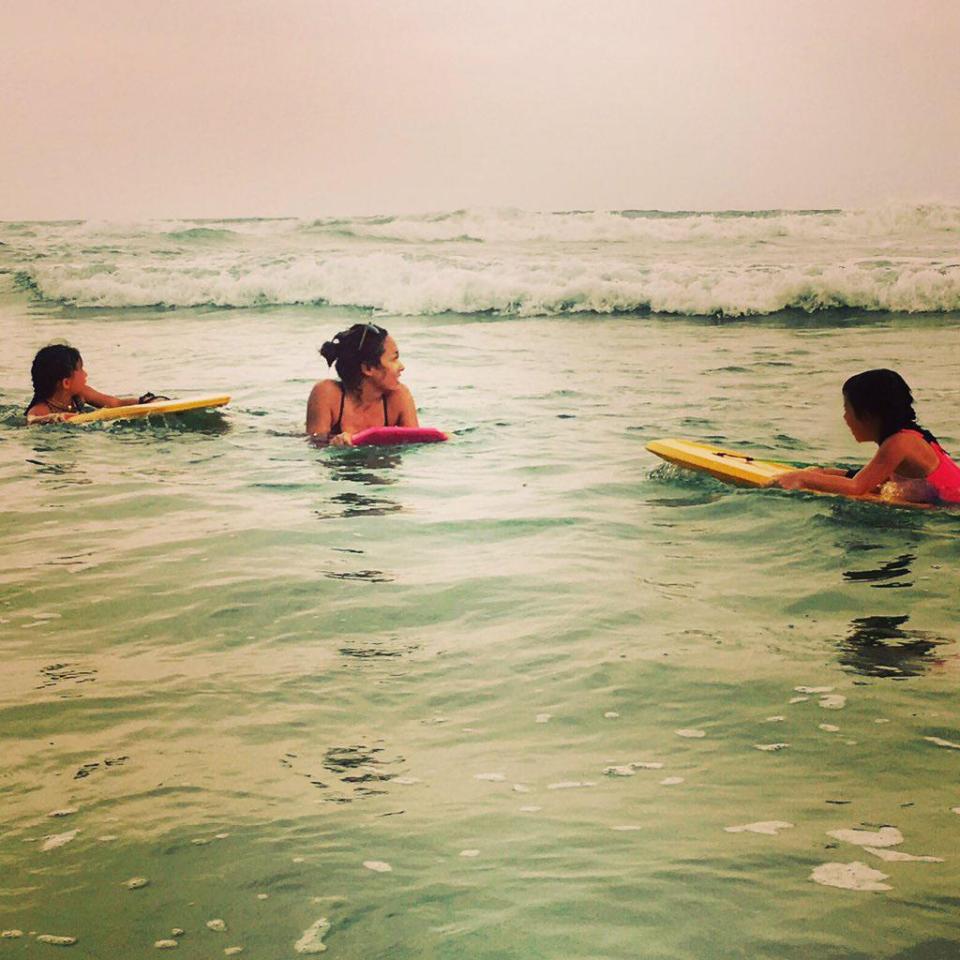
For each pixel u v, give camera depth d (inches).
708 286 597.6
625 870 74.9
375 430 237.3
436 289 607.2
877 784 87.2
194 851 79.2
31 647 125.1
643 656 118.6
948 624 126.3
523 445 238.8
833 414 275.4
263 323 559.2
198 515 184.2
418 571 152.1
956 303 543.5
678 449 211.8
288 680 113.7
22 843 81.1
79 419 265.9
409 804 85.8
